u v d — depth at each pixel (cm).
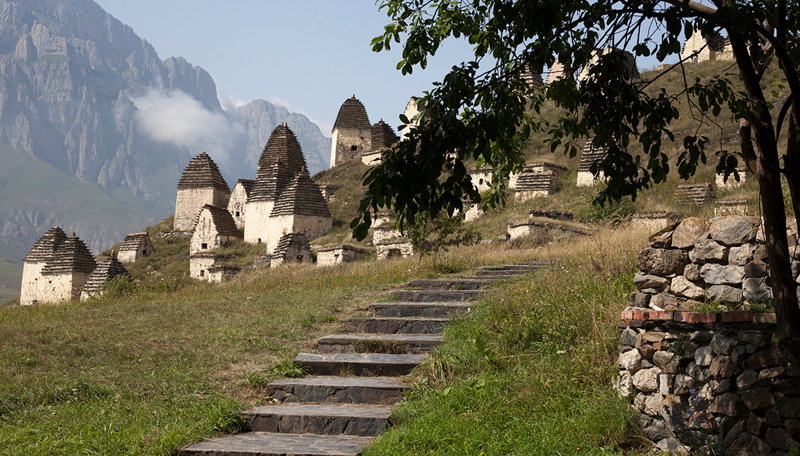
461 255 1761
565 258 1255
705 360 454
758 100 411
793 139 399
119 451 486
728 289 528
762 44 487
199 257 4997
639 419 490
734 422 430
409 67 547
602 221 2459
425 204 383
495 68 467
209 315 1017
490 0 490
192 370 705
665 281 565
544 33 430
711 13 423
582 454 443
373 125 7669
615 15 445
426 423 513
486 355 623
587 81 493
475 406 541
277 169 5678
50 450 482
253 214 5600
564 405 519
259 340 828
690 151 466
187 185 6675
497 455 445
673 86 4884
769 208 407
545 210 3388
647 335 503
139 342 826
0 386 629
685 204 2925
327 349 791
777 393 406
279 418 571
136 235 5822
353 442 523
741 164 3309
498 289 1026
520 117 504
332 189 6216
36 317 1045
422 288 1209
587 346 595
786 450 393
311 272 1902
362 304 1059
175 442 502
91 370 710
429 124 407
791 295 392
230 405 593
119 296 1706
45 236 5047
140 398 624
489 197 578
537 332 680
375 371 697
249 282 1708
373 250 3903
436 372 645
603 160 481
